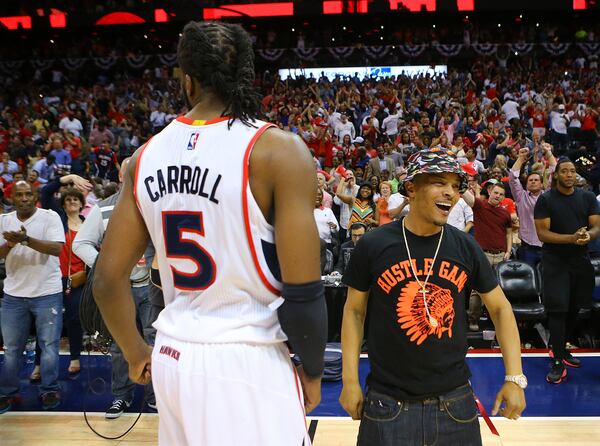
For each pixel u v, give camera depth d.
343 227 8.05
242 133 1.30
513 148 11.55
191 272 1.33
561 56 20.45
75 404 4.55
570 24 22.62
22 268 4.38
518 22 22.97
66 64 21.09
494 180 6.53
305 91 17.66
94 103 18.00
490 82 18.17
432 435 2.06
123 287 1.42
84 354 5.77
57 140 11.45
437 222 2.06
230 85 1.33
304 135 12.16
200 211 1.30
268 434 1.27
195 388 1.27
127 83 19.66
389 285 2.11
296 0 21.33
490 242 6.24
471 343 5.91
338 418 4.13
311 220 1.28
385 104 16.53
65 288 5.30
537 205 4.66
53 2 22.72
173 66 20.66
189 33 1.36
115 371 4.27
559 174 4.54
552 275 4.66
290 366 1.34
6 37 23.72
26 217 4.37
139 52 23.23
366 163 10.67
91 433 4.00
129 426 4.10
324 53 20.27
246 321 1.29
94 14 21.95
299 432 1.32
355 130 15.03
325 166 11.73
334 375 4.89
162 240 1.36
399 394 2.07
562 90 17.45
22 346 4.47
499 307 2.19
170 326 1.35
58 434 3.99
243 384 1.26
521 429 3.93
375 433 2.09
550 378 4.76
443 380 2.07
